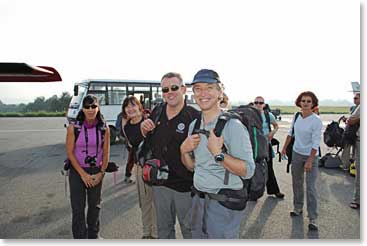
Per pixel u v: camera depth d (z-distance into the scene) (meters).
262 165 2.49
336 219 4.65
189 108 3.05
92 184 3.35
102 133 3.39
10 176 7.61
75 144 3.31
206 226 2.26
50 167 8.70
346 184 6.72
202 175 2.28
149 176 2.99
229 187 2.21
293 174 4.64
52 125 25.48
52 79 2.22
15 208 5.26
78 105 13.29
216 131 2.15
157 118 3.13
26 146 13.05
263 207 5.22
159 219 3.10
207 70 2.26
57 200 5.69
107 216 4.95
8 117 42.25
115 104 13.61
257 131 2.46
